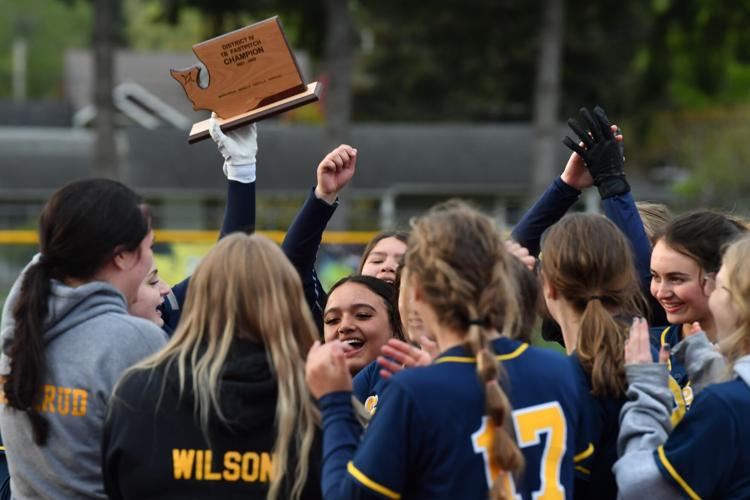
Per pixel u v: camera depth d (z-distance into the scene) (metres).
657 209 6.99
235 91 5.80
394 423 4.19
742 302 4.60
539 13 40.00
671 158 54.44
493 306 4.31
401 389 4.23
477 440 4.18
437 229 4.39
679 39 36.91
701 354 5.09
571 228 5.02
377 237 7.44
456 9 40.47
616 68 49.03
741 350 4.66
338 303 6.62
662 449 4.51
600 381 4.78
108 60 34.75
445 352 4.36
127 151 50.00
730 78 54.91
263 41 5.74
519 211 52.25
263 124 53.44
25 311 4.77
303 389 4.46
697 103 53.28
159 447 4.38
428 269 4.34
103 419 4.74
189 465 4.36
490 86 50.31
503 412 4.14
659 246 5.70
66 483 4.75
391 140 53.28
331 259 19.44
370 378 6.39
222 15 34.31
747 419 4.46
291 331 4.52
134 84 59.72
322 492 4.29
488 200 52.62
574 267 4.93
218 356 4.41
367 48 57.75
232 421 4.35
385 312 6.62
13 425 4.85
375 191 51.00
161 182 48.72
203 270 4.57
